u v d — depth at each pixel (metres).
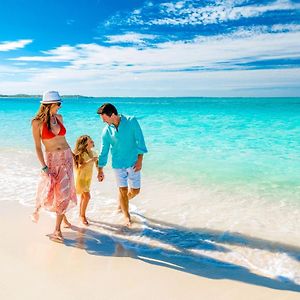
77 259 4.26
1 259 4.22
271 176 8.16
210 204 6.28
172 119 25.02
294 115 28.34
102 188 7.33
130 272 3.96
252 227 5.24
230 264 4.16
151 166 9.30
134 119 5.33
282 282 3.75
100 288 3.61
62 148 4.82
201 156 10.66
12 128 19.08
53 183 4.80
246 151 11.52
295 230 5.10
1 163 9.96
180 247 4.64
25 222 5.48
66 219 5.32
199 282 3.75
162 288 3.62
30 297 3.41
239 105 53.25
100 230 5.22
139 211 5.98
